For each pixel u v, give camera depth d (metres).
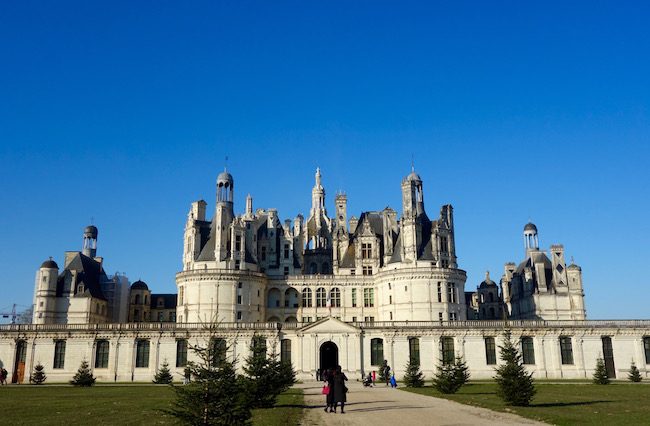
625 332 96.50
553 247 122.44
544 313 118.12
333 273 118.12
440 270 106.69
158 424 36.03
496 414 39.19
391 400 51.31
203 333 95.31
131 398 56.31
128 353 95.44
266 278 114.00
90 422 37.06
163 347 95.94
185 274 107.00
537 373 94.62
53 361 94.75
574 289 119.31
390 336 96.62
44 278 110.88
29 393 64.81
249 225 115.44
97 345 95.94
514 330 96.50
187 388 28.95
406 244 109.44
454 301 107.06
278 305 116.31
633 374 87.31
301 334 96.56
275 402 48.41
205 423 27.94
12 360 94.25
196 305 104.94
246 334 96.31
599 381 78.31
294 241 124.00
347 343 96.50
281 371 52.41
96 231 134.88
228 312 104.75
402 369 95.25
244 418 29.11
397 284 107.88
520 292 127.12
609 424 33.78
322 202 135.50
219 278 105.88
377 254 117.88
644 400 50.81
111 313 125.94
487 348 96.38
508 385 46.25
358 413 40.53
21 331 95.25
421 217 113.56
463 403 47.88
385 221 118.19
